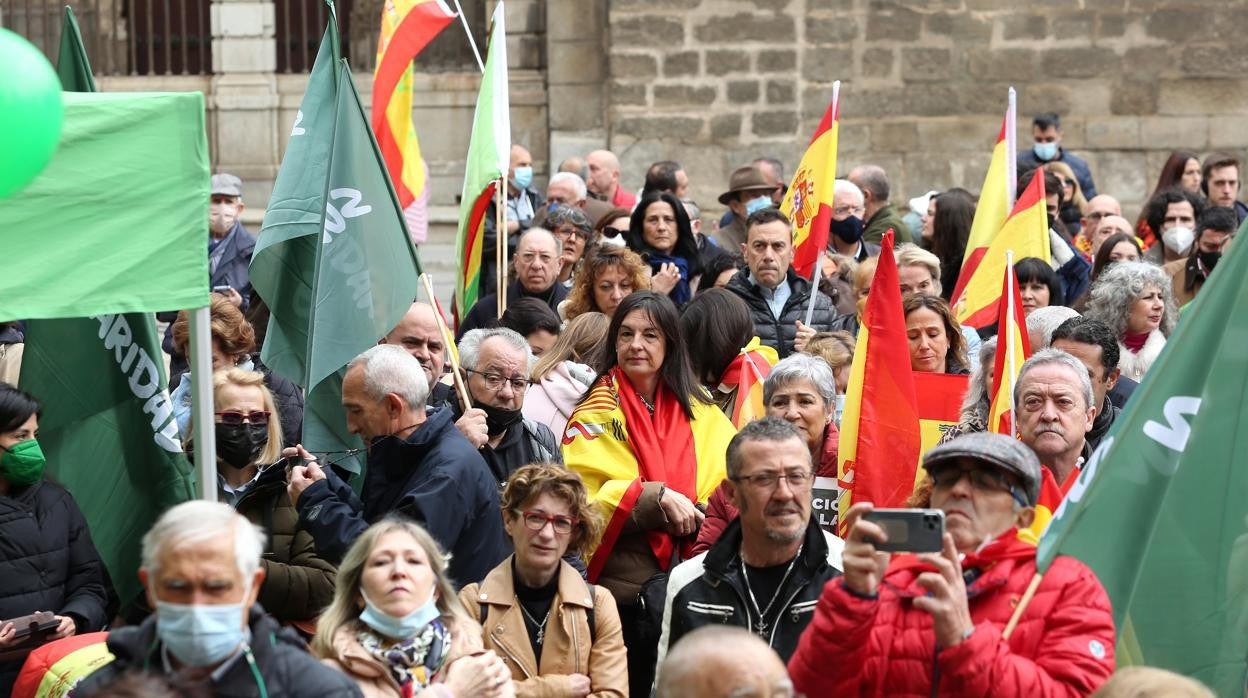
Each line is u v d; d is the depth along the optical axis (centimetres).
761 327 1208
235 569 570
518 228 1641
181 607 565
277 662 579
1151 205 1484
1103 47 2133
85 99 723
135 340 844
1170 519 685
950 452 650
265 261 947
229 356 1048
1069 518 672
